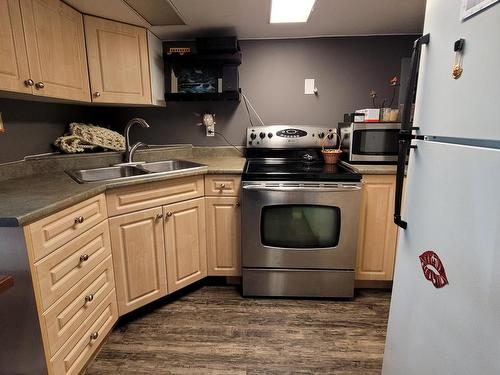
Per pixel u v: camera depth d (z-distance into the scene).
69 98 1.68
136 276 1.73
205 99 2.33
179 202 1.86
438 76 0.84
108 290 1.58
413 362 0.97
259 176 1.87
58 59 1.59
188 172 1.85
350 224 1.91
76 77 1.74
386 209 1.95
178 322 1.81
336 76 2.49
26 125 1.78
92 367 1.48
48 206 1.12
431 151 0.87
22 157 1.75
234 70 2.27
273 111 2.57
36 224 1.08
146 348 1.60
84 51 1.80
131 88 2.03
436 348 0.84
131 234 1.67
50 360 1.16
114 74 1.94
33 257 1.07
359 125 2.02
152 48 2.17
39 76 1.47
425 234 0.90
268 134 2.39
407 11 1.95
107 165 2.12
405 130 0.98
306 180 1.87
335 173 1.86
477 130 0.67
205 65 2.33
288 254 1.98
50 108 1.98
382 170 1.88
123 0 1.65
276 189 1.85
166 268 1.87
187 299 2.04
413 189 0.98
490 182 0.63
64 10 1.63
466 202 0.71
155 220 1.76
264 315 1.88
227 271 2.12
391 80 2.28
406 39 2.39
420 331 0.93
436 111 0.85
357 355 1.56
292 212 1.92
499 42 0.60
